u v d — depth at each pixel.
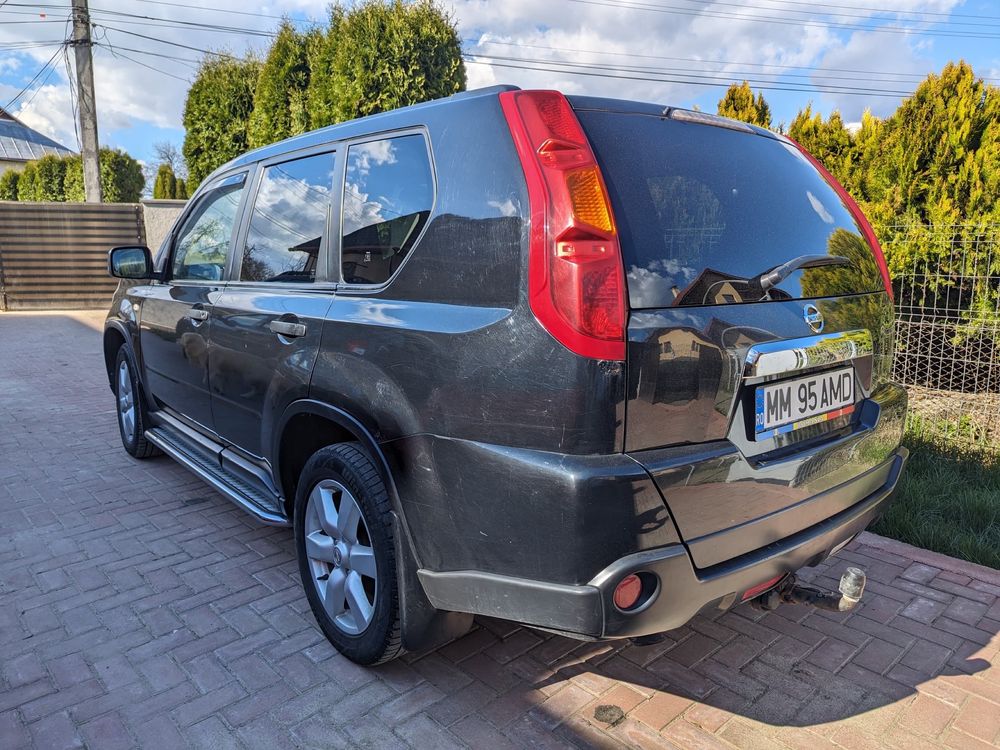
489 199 2.00
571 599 1.83
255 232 3.26
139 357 4.52
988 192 5.46
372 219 2.49
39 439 5.62
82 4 16.52
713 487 1.93
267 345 2.90
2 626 2.90
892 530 3.76
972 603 3.08
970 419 4.95
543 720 2.34
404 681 2.54
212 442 3.73
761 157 2.45
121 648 2.75
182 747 2.21
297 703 2.42
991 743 2.24
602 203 1.84
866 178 6.20
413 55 9.19
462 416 2.01
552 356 1.81
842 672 2.60
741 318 2.02
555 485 1.80
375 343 2.30
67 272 14.85
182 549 3.62
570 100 2.07
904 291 5.53
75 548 3.63
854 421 2.47
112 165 26.36
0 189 34.94
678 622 1.94
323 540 2.69
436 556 2.15
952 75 5.59
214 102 13.91
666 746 2.22
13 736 2.26
